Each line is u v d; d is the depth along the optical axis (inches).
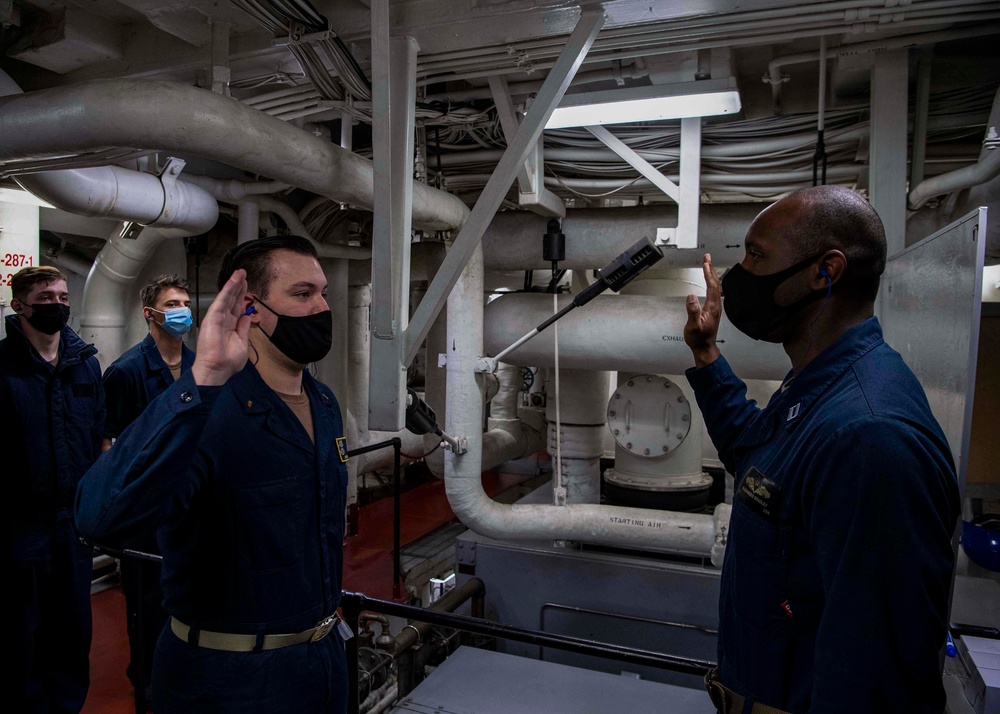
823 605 34.1
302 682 45.7
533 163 120.8
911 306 76.6
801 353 40.0
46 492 88.5
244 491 43.3
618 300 142.3
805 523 33.5
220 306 38.4
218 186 143.5
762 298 39.3
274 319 45.2
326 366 190.1
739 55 110.1
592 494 164.4
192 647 44.4
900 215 102.4
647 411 151.6
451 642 143.4
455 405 136.3
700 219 136.7
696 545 136.2
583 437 162.9
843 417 32.4
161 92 71.7
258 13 73.6
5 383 86.0
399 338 88.1
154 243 145.1
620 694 110.5
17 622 86.7
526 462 281.7
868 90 120.8
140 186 117.0
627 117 111.9
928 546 29.1
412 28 79.8
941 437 31.7
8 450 86.5
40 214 137.3
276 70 96.1
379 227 83.8
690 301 51.7
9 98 78.3
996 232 109.9
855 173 129.8
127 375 101.3
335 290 191.6
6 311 117.8
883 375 33.5
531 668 119.0
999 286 178.4
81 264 190.2
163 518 38.4
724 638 39.9
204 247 174.7
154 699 46.3
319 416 49.8
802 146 124.6
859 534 29.6
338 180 90.9
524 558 151.9
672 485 153.5
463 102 121.9
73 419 92.0
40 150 78.7
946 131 121.8
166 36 96.5
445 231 130.9
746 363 130.4
